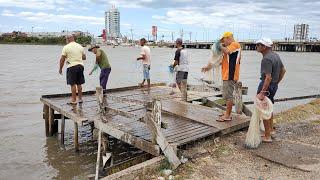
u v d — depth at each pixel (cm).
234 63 905
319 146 811
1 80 3316
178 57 1327
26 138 1262
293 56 10412
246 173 675
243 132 933
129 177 661
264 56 802
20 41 18050
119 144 1134
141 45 1574
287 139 870
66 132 1335
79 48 1171
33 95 2417
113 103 1248
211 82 1498
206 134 844
